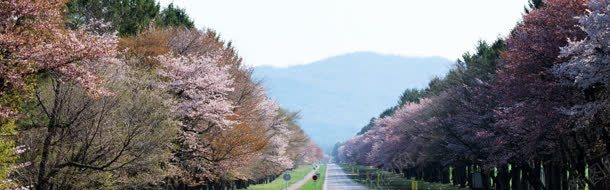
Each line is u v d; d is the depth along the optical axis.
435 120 55.25
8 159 15.12
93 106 21.39
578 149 27.92
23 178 21.12
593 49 20.25
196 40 41.06
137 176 25.02
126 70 26.53
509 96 29.77
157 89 27.52
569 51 21.03
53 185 22.00
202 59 34.03
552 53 26.97
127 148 22.23
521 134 31.66
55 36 15.35
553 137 28.83
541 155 33.19
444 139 53.56
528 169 38.44
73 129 21.48
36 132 21.28
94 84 16.61
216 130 33.84
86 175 22.08
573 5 26.44
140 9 45.72
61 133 20.75
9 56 14.59
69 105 20.95
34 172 21.12
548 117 26.83
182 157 33.22
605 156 25.50
